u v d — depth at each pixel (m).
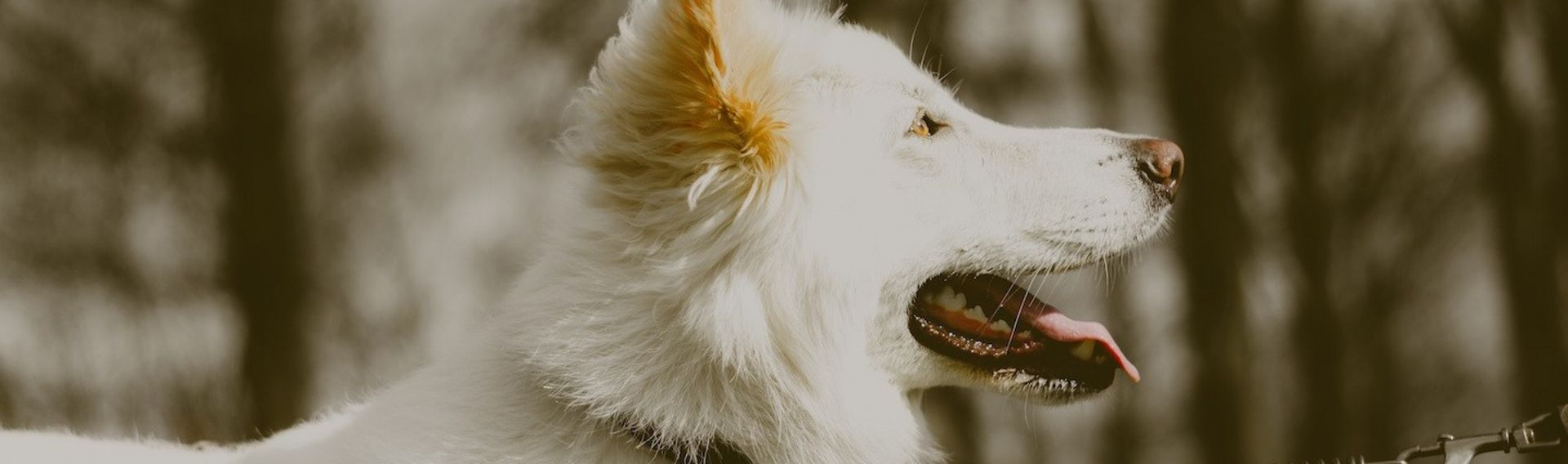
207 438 3.17
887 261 1.71
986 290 1.76
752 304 1.68
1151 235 1.77
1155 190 1.77
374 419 1.68
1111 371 1.76
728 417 1.68
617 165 1.69
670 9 1.66
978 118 1.77
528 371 1.67
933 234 1.72
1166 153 1.78
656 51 1.67
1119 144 1.77
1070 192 1.74
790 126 1.68
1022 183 1.74
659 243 1.68
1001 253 1.73
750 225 1.67
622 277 1.67
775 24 1.72
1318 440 3.85
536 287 1.69
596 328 1.67
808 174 1.69
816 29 1.75
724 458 1.68
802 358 1.69
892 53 1.77
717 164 1.67
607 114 1.68
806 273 1.69
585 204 1.70
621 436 1.66
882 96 1.73
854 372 1.71
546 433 1.66
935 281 1.75
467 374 1.68
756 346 1.68
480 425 1.66
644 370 1.66
